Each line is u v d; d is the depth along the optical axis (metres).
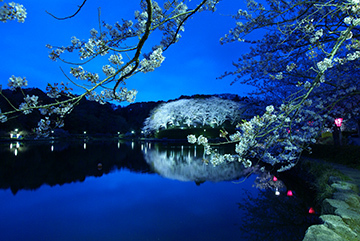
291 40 5.36
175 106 49.00
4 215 6.23
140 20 2.99
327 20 4.84
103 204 7.18
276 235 5.01
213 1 3.25
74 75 2.57
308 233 3.12
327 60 2.11
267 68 6.10
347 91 5.80
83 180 10.55
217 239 4.83
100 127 56.94
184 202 7.34
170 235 5.00
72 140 42.22
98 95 2.80
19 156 17.75
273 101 11.90
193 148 28.17
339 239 2.90
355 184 5.45
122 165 14.85
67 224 5.61
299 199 7.39
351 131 18.52
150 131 52.88
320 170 7.48
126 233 5.10
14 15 1.67
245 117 15.78
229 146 28.92
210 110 47.00
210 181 10.31
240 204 7.10
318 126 7.89
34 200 7.60
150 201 7.48
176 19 3.15
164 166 14.58
